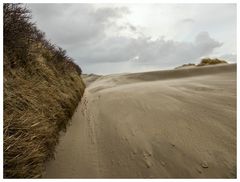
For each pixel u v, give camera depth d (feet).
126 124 10.74
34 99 9.23
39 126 7.84
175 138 8.47
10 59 10.02
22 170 5.81
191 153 7.30
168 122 10.18
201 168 6.52
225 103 12.12
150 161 7.21
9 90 8.30
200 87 18.43
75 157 8.00
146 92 18.52
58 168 7.29
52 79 14.03
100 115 13.14
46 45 18.22
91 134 10.14
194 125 9.43
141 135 9.19
